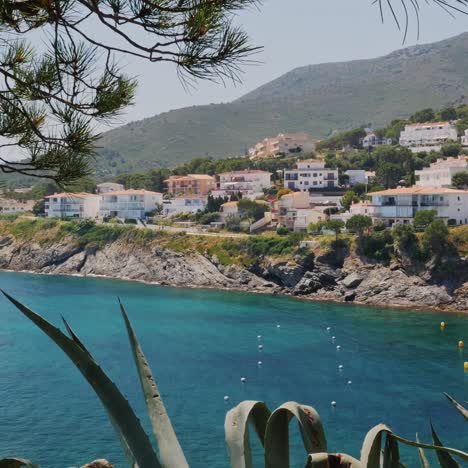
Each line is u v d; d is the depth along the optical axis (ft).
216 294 412.98
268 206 522.06
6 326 292.40
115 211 604.08
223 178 647.56
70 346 11.35
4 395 182.50
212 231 508.94
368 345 260.21
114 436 148.97
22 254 559.79
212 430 156.25
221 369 220.02
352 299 387.34
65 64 19.74
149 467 11.30
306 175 585.22
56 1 17.70
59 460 135.95
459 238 378.53
